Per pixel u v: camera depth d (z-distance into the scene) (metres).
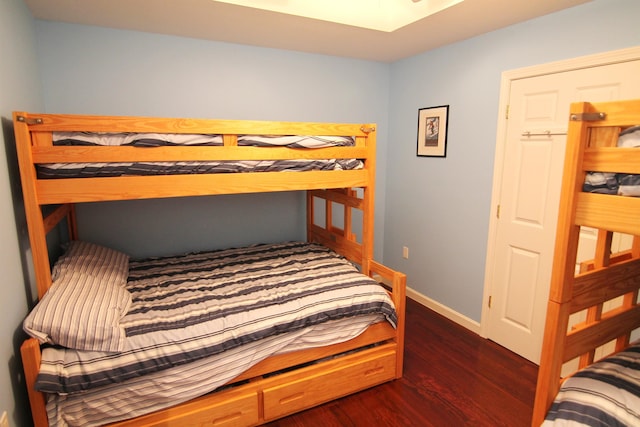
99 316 1.57
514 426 1.92
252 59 2.91
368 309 2.07
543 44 2.24
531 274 2.45
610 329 1.53
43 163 1.57
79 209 2.55
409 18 2.38
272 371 1.91
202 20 2.30
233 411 1.81
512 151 2.49
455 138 2.91
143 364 1.56
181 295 2.03
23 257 1.65
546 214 2.32
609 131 1.17
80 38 2.38
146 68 2.58
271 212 3.22
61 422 1.49
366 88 3.48
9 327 1.44
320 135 2.13
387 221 3.81
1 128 1.50
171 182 1.79
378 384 2.25
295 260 2.62
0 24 1.58
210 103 2.81
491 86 2.58
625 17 1.86
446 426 1.92
